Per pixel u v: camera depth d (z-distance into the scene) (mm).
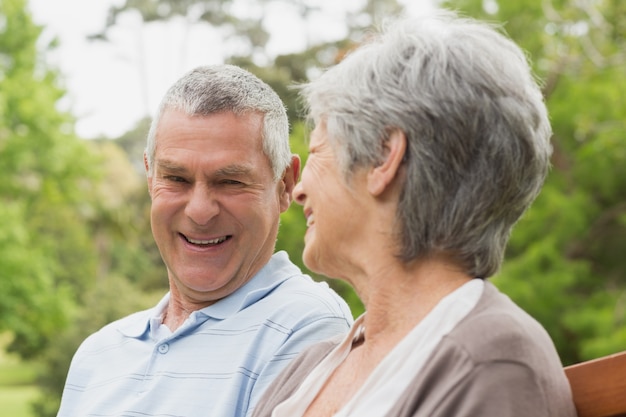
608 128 12234
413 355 1605
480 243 1654
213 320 2549
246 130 2539
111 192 39562
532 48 13023
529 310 11961
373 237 1716
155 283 33781
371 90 1674
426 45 1649
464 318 1602
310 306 2512
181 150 2510
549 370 1530
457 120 1605
